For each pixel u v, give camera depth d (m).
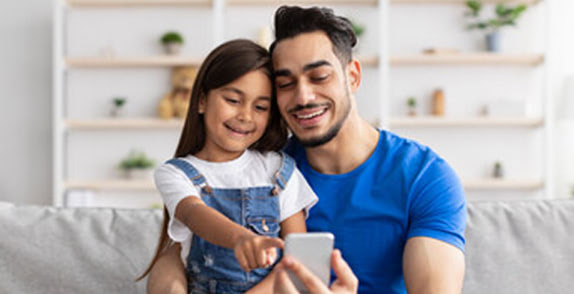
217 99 1.26
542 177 4.08
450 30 4.27
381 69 3.93
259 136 1.31
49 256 1.44
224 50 1.27
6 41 4.35
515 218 1.48
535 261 1.43
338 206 1.30
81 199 4.05
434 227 1.18
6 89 4.35
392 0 4.18
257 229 1.25
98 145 4.34
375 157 1.32
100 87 4.32
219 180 1.29
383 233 1.26
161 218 1.52
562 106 4.01
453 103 4.27
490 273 1.41
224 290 1.21
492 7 4.23
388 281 1.26
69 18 4.30
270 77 1.28
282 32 1.26
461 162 4.31
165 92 4.33
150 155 4.35
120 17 4.32
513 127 4.30
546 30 3.96
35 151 4.35
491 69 4.27
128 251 1.46
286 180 1.31
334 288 0.92
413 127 4.30
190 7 4.31
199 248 1.23
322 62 1.21
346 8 4.24
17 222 1.48
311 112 1.23
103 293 1.42
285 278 0.89
